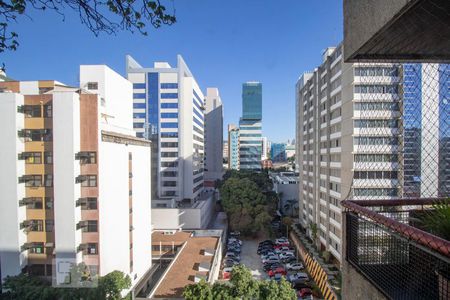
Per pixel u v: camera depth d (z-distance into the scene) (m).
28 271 18.17
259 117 79.19
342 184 22.80
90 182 18.61
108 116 24.00
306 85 35.62
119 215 21.30
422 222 3.95
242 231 38.16
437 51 4.19
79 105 18.48
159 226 37.12
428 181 6.65
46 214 18.31
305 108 36.50
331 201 26.45
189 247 27.41
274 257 29.33
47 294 14.70
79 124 18.48
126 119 29.94
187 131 46.09
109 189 19.88
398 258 3.36
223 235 35.84
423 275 3.11
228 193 40.06
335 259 25.83
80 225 18.39
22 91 21.06
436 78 6.33
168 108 45.50
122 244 21.72
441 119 6.41
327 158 27.03
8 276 16.48
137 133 45.22
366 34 3.79
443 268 2.94
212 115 71.44
